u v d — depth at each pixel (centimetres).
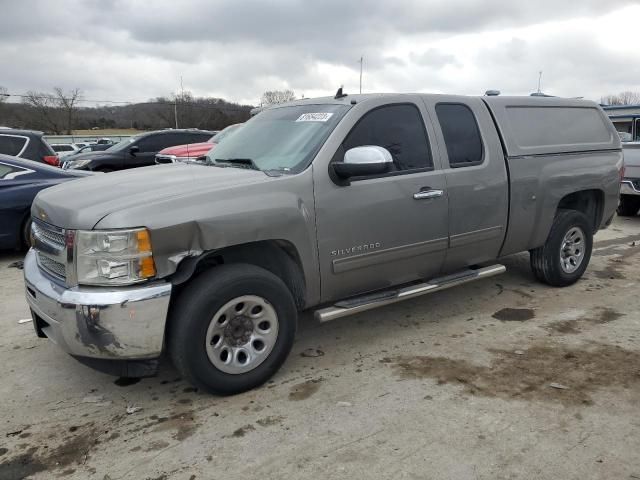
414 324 474
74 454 296
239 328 347
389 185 402
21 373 392
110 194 336
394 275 424
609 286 577
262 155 407
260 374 356
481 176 459
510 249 506
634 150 990
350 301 405
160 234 307
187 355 327
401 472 273
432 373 379
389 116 418
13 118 6969
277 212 347
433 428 310
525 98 525
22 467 285
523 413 325
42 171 755
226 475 275
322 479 269
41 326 364
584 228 567
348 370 387
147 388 367
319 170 373
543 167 511
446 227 439
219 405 342
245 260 369
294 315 368
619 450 288
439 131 442
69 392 364
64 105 7244
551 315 490
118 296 301
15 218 720
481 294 552
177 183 351
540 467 275
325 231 373
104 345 305
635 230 916
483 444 294
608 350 412
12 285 609
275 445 298
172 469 280
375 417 324
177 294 336
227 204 331
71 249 312
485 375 375
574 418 319
